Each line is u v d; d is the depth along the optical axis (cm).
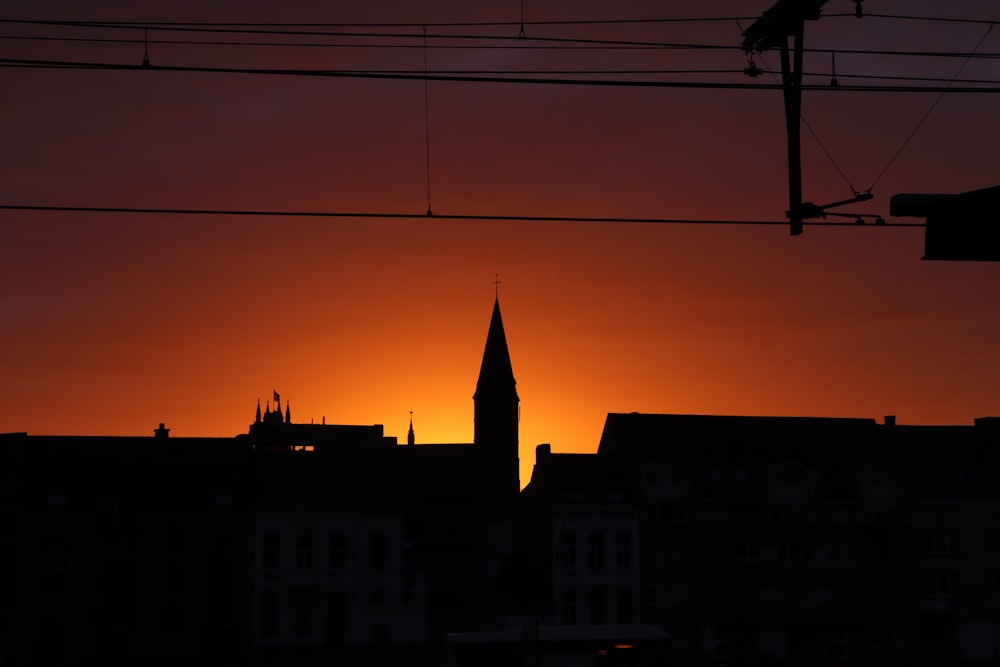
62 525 12150
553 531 12975
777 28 3597
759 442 13988
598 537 13075
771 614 13138
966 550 13600
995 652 13238
